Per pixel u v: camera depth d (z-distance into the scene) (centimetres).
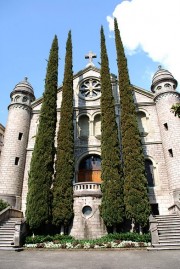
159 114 2698
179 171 2288
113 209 1914
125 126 2302
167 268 1029
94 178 2636
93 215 1980
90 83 3209
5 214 1978
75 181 2548
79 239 1848
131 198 1950
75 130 2839
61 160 2205
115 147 2184
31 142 2788
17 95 2959
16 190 2455
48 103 2469
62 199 2028
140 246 1583
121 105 2458
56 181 2116
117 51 2892
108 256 1359
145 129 2784
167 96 2686
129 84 2550
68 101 2558
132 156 2131
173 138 2439
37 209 1930
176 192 2231
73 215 1997
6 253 1451
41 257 1348
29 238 1730
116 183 2017
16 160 2595
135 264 1140
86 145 2733
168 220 1864
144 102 2861
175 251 1405
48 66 2788
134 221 1916
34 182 2044
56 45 3014
